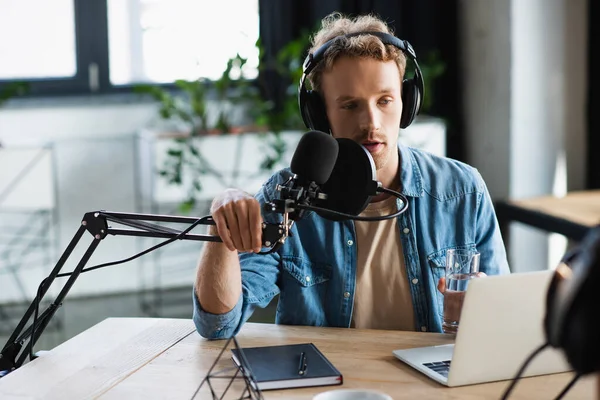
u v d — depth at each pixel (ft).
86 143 14.28
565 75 13.75
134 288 14.79
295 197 4.23
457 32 14.83
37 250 14.19
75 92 14.51
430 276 5.66
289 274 5.68
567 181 14.06
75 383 4.53
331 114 5.34
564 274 3.01
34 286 14.24
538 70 13.65
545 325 3.06
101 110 14.28
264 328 5.42
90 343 5.20
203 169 13.21
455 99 14.97
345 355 4.87
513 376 4.44
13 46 14.23
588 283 2.61
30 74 14.35
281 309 5.75
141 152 14.17
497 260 5.85
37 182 12.73
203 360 4.83
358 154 4.41
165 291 14.88
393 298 5.65
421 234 5.72
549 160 13.92
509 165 13.87
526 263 13.85
